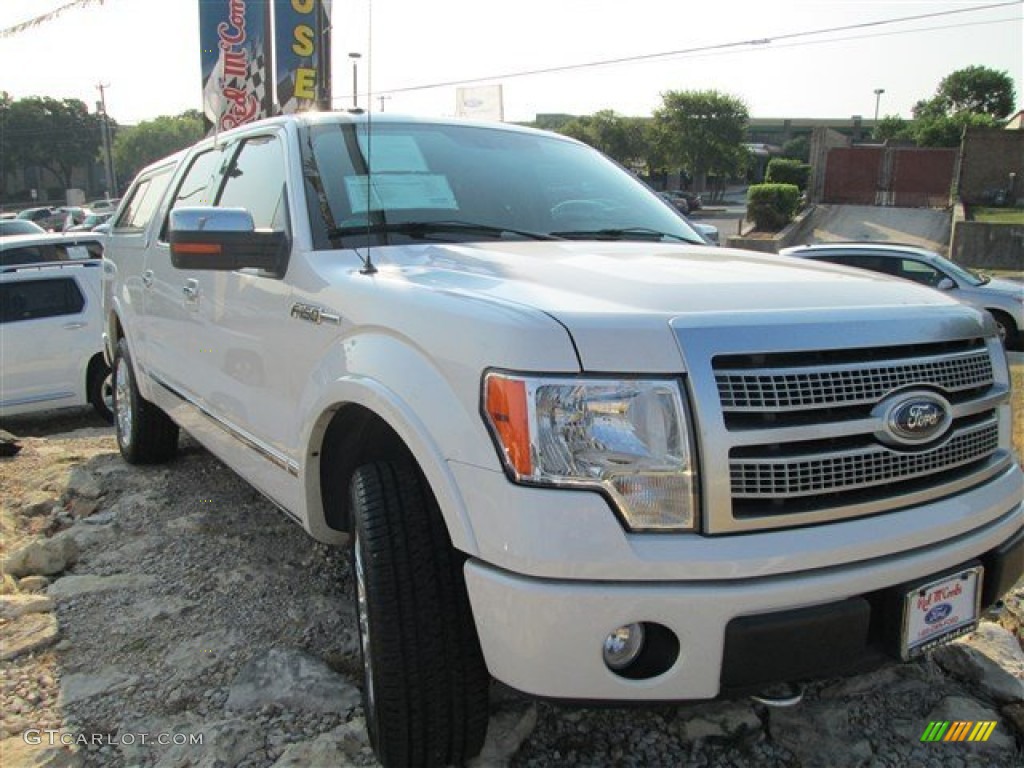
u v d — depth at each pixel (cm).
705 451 191
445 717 221
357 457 270
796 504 200
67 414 970
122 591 357
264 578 367
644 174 5678
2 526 453
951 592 220
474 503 199
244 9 1146
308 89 1190
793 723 265
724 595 189
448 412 207
